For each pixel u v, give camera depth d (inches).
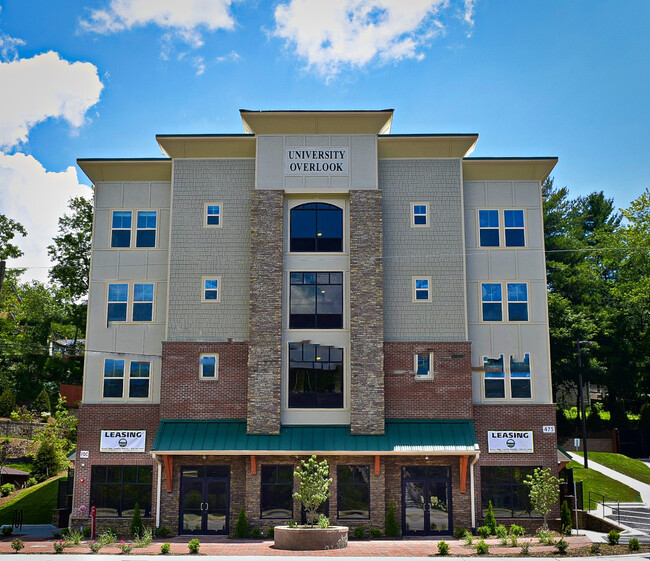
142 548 1082.7
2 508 1626.5
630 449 2220.7
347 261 1332.4
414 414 1291.8
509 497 1289.4
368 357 1279.5
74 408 2352.4
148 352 1358.3
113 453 1307.8
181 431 1277.1
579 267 2591.0
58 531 1296.8
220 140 1360.7
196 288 1346.0
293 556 986.7
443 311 1331.2
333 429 1270.9
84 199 2396.7
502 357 1344.7
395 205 1362.0
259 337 1288.1
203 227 1364.4
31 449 2106.3
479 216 1390.3
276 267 1311.5
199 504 1263.5
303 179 1344.7
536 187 1400.1
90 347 1363.2
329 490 1243.8
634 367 2402.8
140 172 1411.2
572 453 2133.4
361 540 1202.6
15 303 2795.3
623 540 1136.2
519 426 1312.7
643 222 2605.8
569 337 2298.2
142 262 1389.0
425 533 1247.5
